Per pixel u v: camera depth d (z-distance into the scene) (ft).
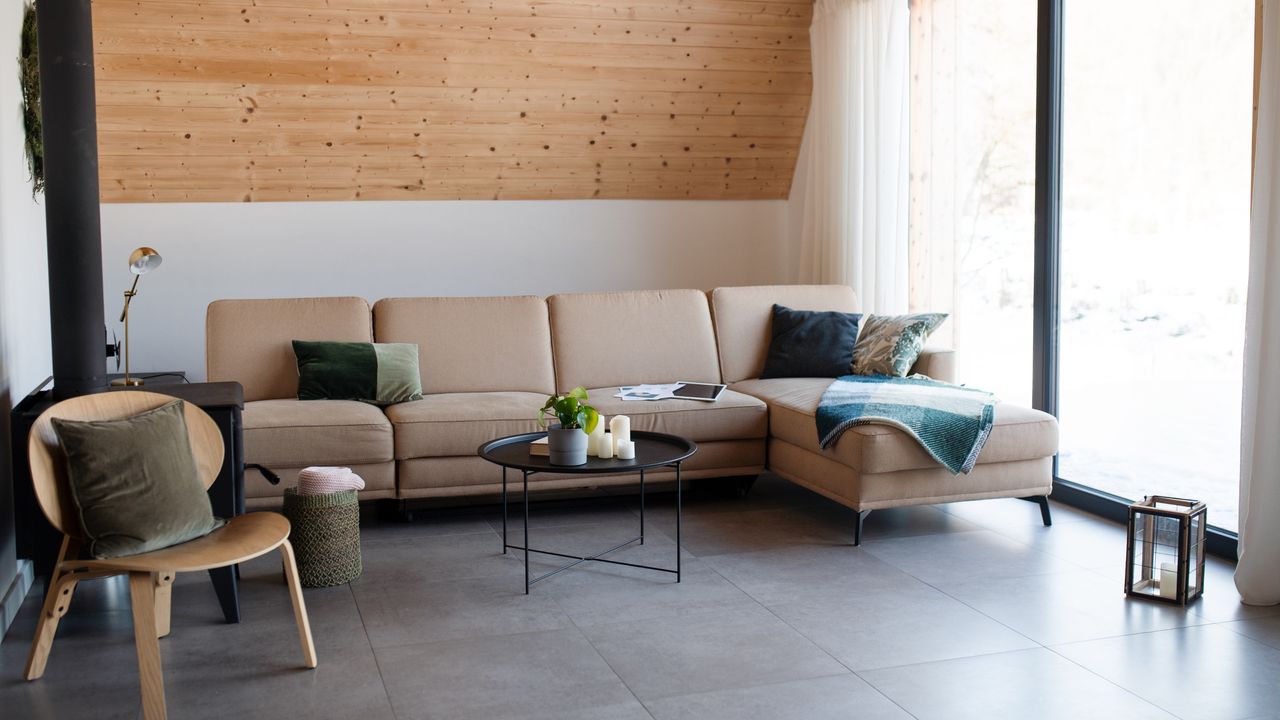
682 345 15.29
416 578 10.65
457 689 7.91
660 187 18.93
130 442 7.97
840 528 12.44
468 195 18.04
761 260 19.85
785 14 17.10
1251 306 9.66
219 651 8.69
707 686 7.95
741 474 13.64
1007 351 15.83
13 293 10.54
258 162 16.61
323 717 7.45
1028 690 7.85
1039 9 13.34
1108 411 13.37
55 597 7.94
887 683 7.98
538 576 10.68
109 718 7.46
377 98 16.19
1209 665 8.32
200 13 14.55
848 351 14.89
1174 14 12.23
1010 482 12.16
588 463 10.28
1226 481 12.00
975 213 15.47
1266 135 9.39
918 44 15.47
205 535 8.32
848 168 16.98
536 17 15.75
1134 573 9.98
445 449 12.48
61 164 9.31
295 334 13.89
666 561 11.17
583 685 7.98
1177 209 12.30
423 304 14.51
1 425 9.75
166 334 17.03
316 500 10.25
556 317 14.99
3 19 10.69
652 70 16.99
